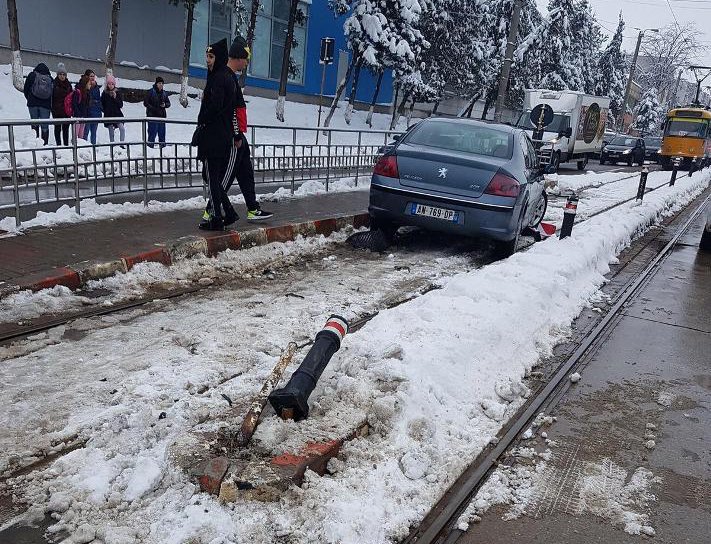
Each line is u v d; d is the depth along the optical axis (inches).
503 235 312.3
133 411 141.1
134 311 207.5
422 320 192.1
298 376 135.9
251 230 303.7
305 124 1144.2
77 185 298.2
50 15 824.9
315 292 249.4
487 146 339.0
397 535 112.3
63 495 111.5
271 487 111.6
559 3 1723.7
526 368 193.3
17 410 140.2
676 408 180.7
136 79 956.0
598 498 133.1
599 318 259.0
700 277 358.9
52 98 532.7
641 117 3056.1
